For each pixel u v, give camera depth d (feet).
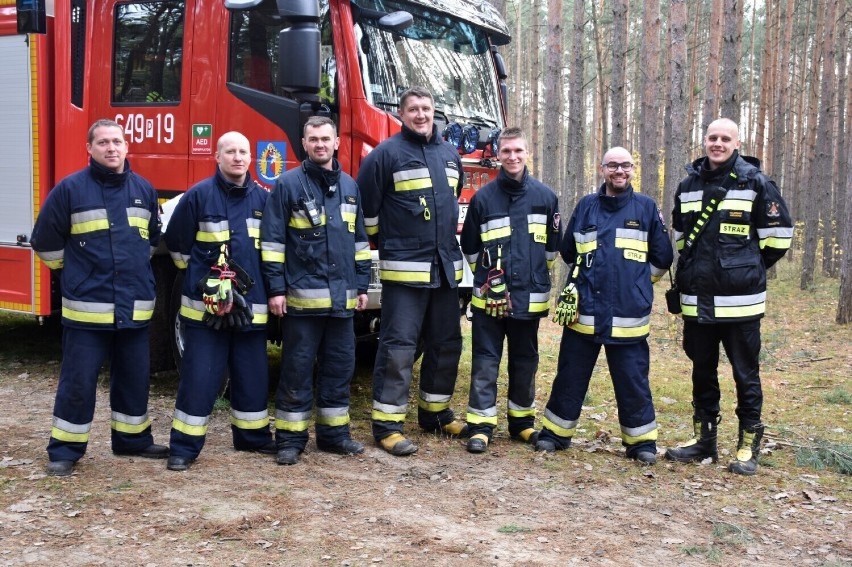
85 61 20.93
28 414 18.39
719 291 15.70
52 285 21.21
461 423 18.49
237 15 19.26
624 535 12.56
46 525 11.98
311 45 16.58
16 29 20.36
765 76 71.15
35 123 20.35
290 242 15.56
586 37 100.22
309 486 14.20
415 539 11.94
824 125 57.21
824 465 16.48
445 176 16.60
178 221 15.06
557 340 32.17
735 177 15.49
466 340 30.50
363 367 24.88
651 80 46.32
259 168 18.99
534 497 14.14
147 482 14.01
